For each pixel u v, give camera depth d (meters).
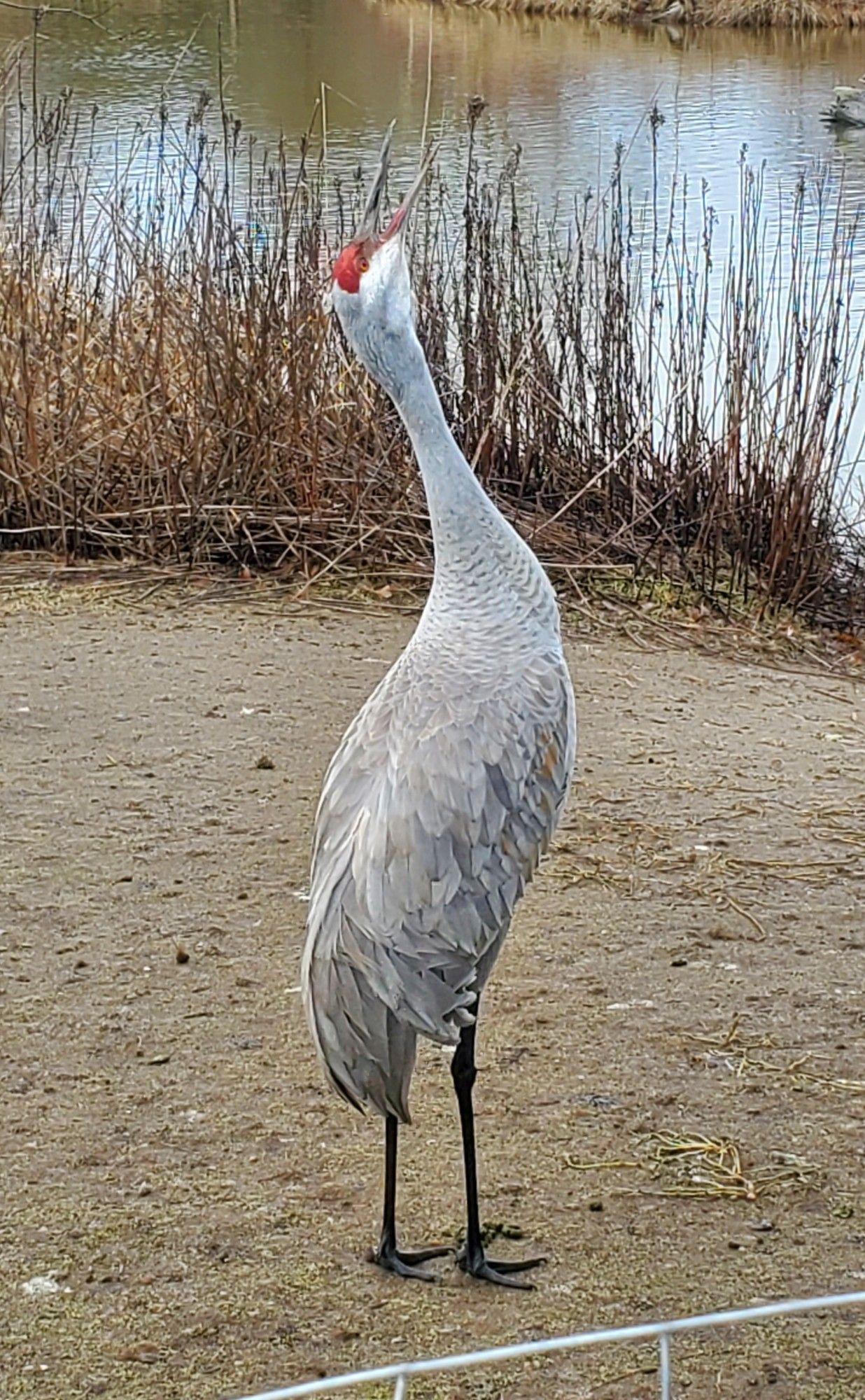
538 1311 3.81
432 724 3.94
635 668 8.30
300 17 24.53
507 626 4.10
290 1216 4.18
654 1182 4.33
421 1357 3.66
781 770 7.08
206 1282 3.93
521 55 25.17
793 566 9.22
